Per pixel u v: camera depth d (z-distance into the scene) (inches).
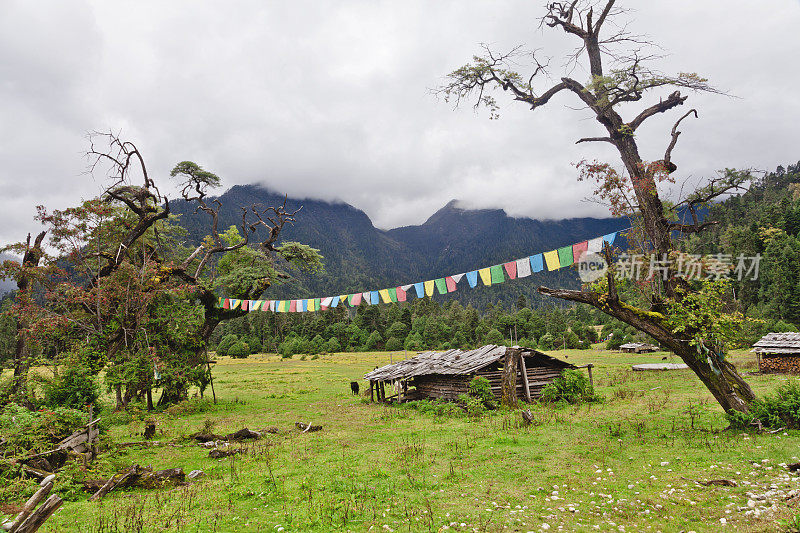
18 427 481.7
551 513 315.9
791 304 2819.9
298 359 3292.3
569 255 497.7
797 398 497.7
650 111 570.6
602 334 4109.3
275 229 1279.5
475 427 671.1
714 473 377.7
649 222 535.8
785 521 265.9
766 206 4800.7
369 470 447.2
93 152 954.7
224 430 737.0
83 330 927.0
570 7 619.8
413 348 3666.3
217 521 322.3
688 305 514.9
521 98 665.6
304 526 307.4
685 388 1009.5
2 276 831.7
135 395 1038.4
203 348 1123.3
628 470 406.6
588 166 542.3
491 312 5073.8
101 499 390.0
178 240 1336.1
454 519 310.5
